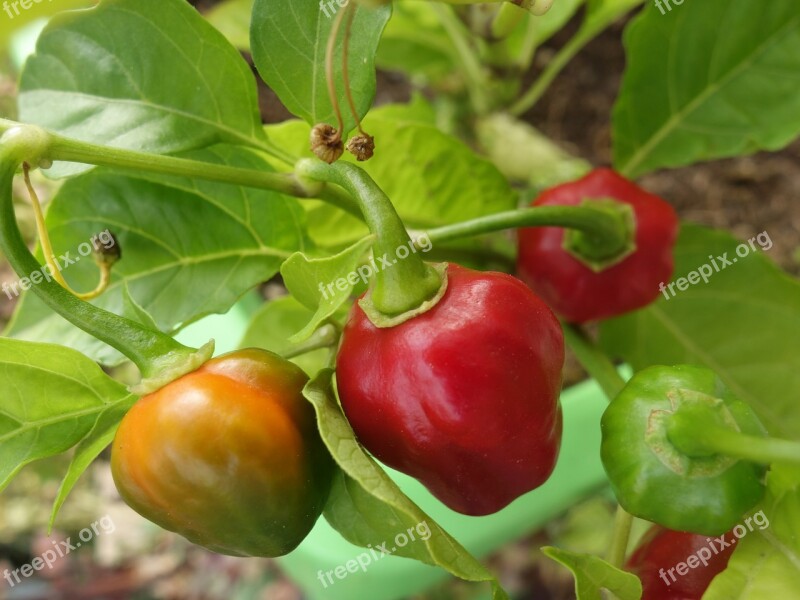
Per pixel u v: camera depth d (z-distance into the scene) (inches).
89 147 6.8
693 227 10.5
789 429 10.2
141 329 6.7
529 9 6.4
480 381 6.4
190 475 6.3
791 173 14.9
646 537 8.0
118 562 20.2
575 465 11.0
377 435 6.8
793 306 10.3
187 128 7.9
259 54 7.4
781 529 7.0
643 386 6.9
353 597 10.7
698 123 10.2
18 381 6.9
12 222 6.6
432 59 12.7
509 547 18.5
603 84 15.6
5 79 12.7
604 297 9.3
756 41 9.6
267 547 6.7
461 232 8.0
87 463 7.1
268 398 6.5
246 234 8.6
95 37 7.8
